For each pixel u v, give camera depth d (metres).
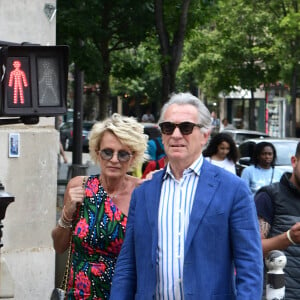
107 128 5.77
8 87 5.41
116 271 5.11
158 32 16.81
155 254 4.84
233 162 12.77
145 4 21.00
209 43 39.56
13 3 8.80
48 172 8.89
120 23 21.53
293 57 37.81
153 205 4.91
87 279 5.60
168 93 16.72
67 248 5.96
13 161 8.58
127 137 5.72
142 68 24.91
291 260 6.18
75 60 20.50
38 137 8.79
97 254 5.65
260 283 4.76
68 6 20.42
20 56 5.44
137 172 10.78
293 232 5.89
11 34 8.80
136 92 50.88
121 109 60.94
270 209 6.40
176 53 16.81
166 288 4.80
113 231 5.62
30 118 5.55
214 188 4.83
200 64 40.03
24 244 8.70
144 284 4.87
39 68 5.48
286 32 35.97
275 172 12.93
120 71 24.88
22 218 8.66
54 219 8.98
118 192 5.80
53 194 8.96
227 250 4.80
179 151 4.90
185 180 4.91
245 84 41.97
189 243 4.75
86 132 47.03
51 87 5.52
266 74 42.25
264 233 6.39
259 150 13.02
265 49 39.41
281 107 55.94
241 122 59.94
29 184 8.73
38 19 9.05
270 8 38.06
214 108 62.25
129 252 5.09
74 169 22.95
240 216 4.79
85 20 20.09
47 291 8.87
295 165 6.30
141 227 4.93
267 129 57.47
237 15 38.97
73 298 5.63
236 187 4.83
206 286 4.71
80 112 25.55
